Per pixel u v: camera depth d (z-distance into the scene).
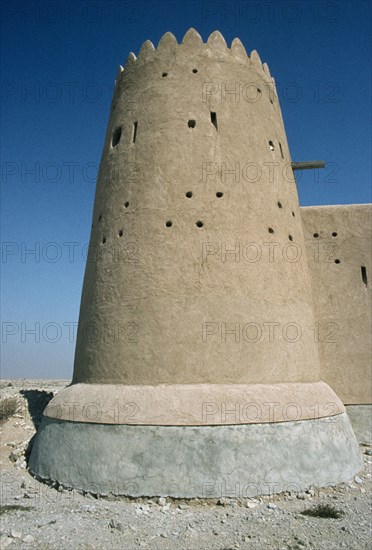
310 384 10.82
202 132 11.29
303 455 9.31
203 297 10.13
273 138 12.41
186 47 12.00
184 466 8.60
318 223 14.55
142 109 11.80
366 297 13.88
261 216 11.19
